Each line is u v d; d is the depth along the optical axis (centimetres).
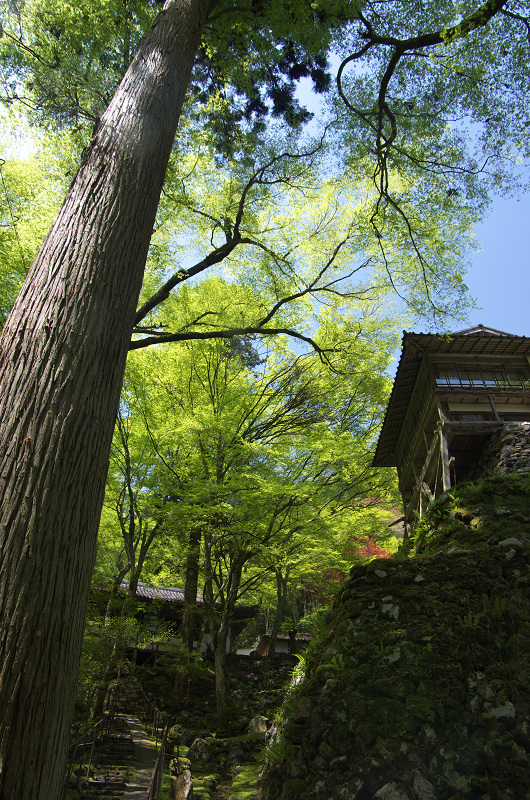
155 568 1447
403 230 834
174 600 1648
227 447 1038
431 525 693
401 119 784
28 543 162
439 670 439
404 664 450
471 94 702
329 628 552
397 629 480
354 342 1120
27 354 200
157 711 980
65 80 614
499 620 469
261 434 1280
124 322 240
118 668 1055
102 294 229
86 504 189
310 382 1265
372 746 409
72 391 196
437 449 1069
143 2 628
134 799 561
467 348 1107
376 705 430
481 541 573
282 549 1045
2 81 624
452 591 504
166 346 1240
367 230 896
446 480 941
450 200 793
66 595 169
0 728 137
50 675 154
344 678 463
